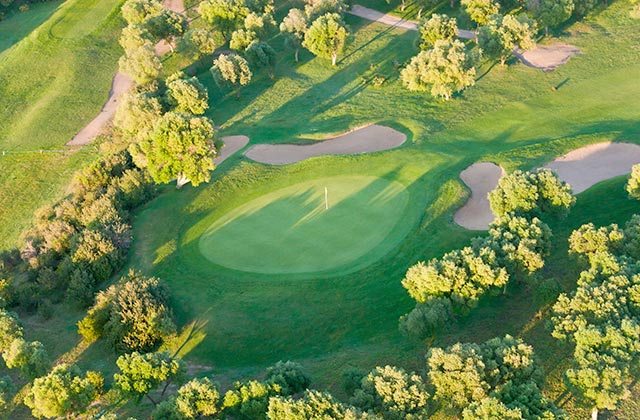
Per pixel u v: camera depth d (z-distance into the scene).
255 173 100.19
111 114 132.12
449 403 57.09
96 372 67.19
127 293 74.81
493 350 59.16
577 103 118.06
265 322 73.06
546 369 63.25
